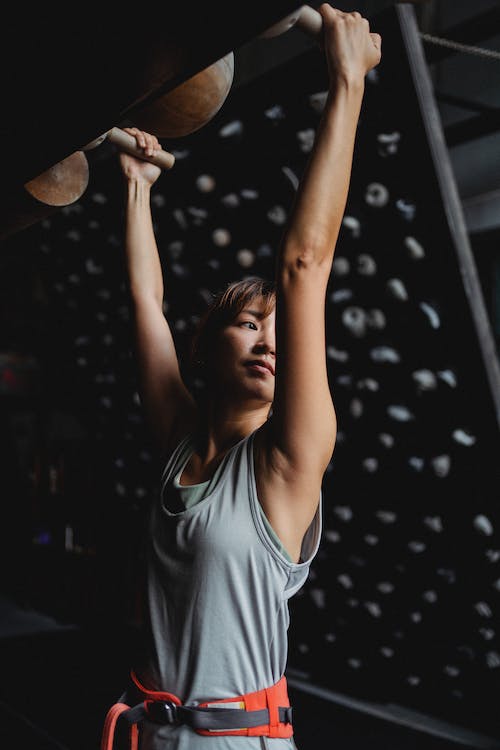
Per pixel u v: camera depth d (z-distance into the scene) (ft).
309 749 10.50
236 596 2.96
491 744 10.87
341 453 11.75
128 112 2.61
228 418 3.35
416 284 10.13
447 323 9.96
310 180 2.89
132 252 4.12
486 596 10.99
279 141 11.21
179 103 3.00
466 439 10.19
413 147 9.37
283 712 3.08
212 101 3.06
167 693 3.01
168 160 4.21
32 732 11.16
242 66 17.03
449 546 11.09
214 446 3.34
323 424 2.93
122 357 16.31
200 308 13.52
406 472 11.02
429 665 11.98
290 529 3.02
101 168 14.01
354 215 10.52
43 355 19.65
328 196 2.88
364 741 10.84
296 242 2.87
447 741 10.87
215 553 2.95
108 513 17.72
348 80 2.88
